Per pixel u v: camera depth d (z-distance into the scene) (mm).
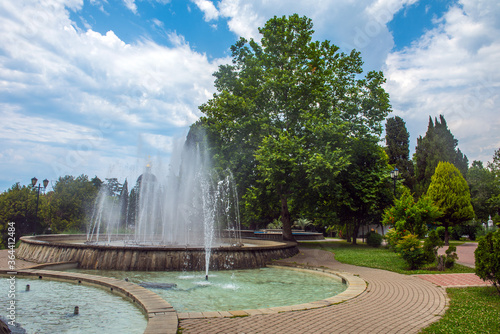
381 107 23406
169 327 4809
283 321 5391
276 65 22906
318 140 19016
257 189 20625
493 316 5863
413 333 4957
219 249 12414
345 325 5254
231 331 4828
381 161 25297
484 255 7996
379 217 26797
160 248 11727
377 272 11500
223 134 22109
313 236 35188
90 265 11609
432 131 40031
